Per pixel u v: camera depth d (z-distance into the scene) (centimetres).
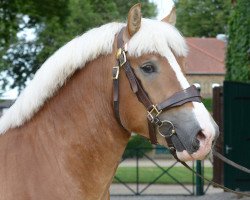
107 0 2558
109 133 326
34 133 326
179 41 317
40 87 329
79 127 326
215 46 4622
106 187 333
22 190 309
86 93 328
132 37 316
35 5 1589
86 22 2988
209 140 296
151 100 309
